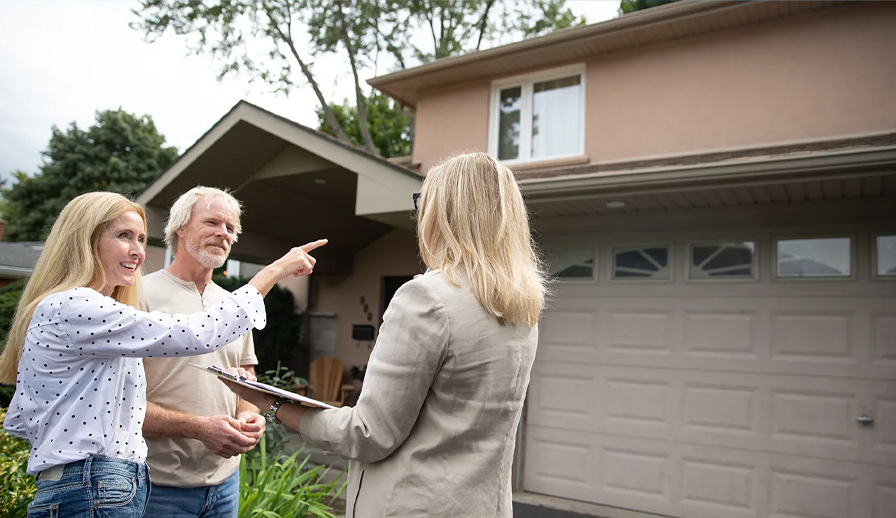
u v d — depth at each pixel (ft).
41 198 65.72
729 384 16.12
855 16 17.06
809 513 14.83
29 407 5.20
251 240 25.46
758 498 15.40
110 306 5.26
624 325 17.67
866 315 14.83
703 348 16.57
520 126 23.49
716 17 18.67
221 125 21.07
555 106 22.86
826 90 17.20
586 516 16.16
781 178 13.67
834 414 14.88
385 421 4.12
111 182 65.00
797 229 15.76
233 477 8.11
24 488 9.16
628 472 17.02
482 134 24.20
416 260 27.48
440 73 24.61
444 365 4.24
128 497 5.38
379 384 4.18
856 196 15.08
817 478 14.88
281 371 29.60
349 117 61.11
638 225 17.63
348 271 29.25
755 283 16.12
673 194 15.31
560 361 18.38
